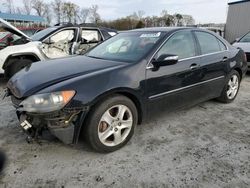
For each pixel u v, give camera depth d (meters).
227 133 3.32
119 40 3.79
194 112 4.07
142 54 3.10
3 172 2.44
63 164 2.59
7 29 5.76
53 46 6.33
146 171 2.48
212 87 4.01
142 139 3.12
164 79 3.14
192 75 3.53
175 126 3.52
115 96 2.73
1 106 4.27
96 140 2.64
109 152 2.81
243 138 3.18
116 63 3.03
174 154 2.79
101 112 2.62
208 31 4.07
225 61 4.16
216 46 4.11
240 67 4.54
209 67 3.81
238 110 4.20
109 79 2.66
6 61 5.57
